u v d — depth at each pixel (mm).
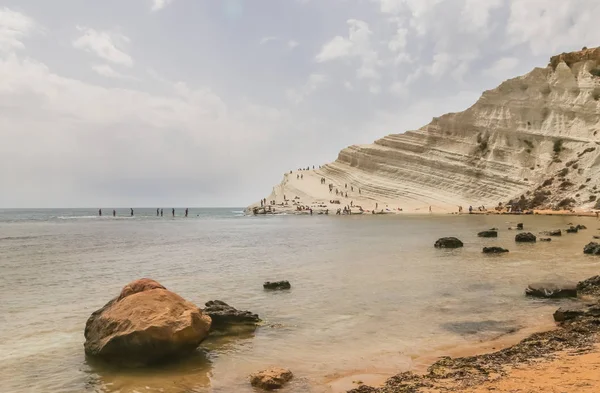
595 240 32719
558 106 89562
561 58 95438
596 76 88625
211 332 11250
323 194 109250
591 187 73875
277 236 44750
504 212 75438
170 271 21891
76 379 8414
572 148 83750
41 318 12930
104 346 9219
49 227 65688
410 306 13859
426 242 34500
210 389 7875
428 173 98750
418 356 9383
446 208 87875
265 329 11641
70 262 25578
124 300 10195
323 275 19953
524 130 91625
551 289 14859
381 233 44531
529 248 28688
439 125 103312
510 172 88562
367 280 18438
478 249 28781
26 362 9336
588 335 10055
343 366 8898
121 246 35594
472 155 95750
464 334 10914
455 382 7461
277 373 8188
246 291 16641
